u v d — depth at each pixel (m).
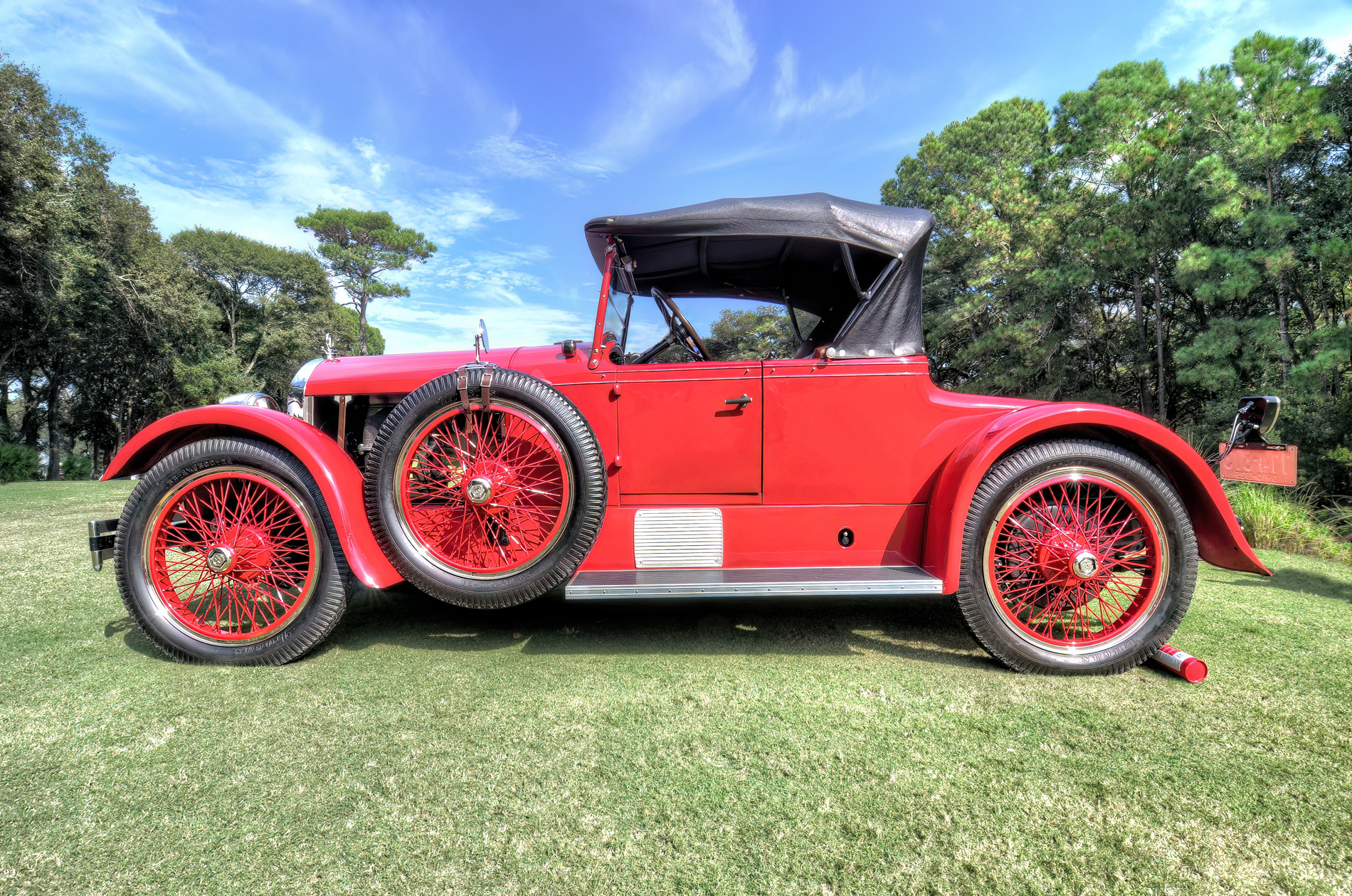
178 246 27.83
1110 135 11.45
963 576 2.12
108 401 23.33
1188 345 11.23
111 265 17.55
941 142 16.23
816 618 2.71
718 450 2.36
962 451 2.22
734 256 2.68
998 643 2.09
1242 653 2.24
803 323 3.05
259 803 1.38
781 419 2.34
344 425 2.68
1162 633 2.08
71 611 2.77
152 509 2.24
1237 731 1.68
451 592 2.19
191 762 1.54
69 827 1.30
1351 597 2.95
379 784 1.45
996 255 13.23
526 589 2.19
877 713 1.80
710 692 1.95
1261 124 9.16
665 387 2.37
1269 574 2.07
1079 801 1.37
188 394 25.06
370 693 1.95
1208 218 10.12
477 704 1.87
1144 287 12.89
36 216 13.17
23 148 13.19
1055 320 13.33
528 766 1.52
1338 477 6.82
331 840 1.25
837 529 2.36
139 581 2.22
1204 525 2.20
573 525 2.19
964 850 1.21
